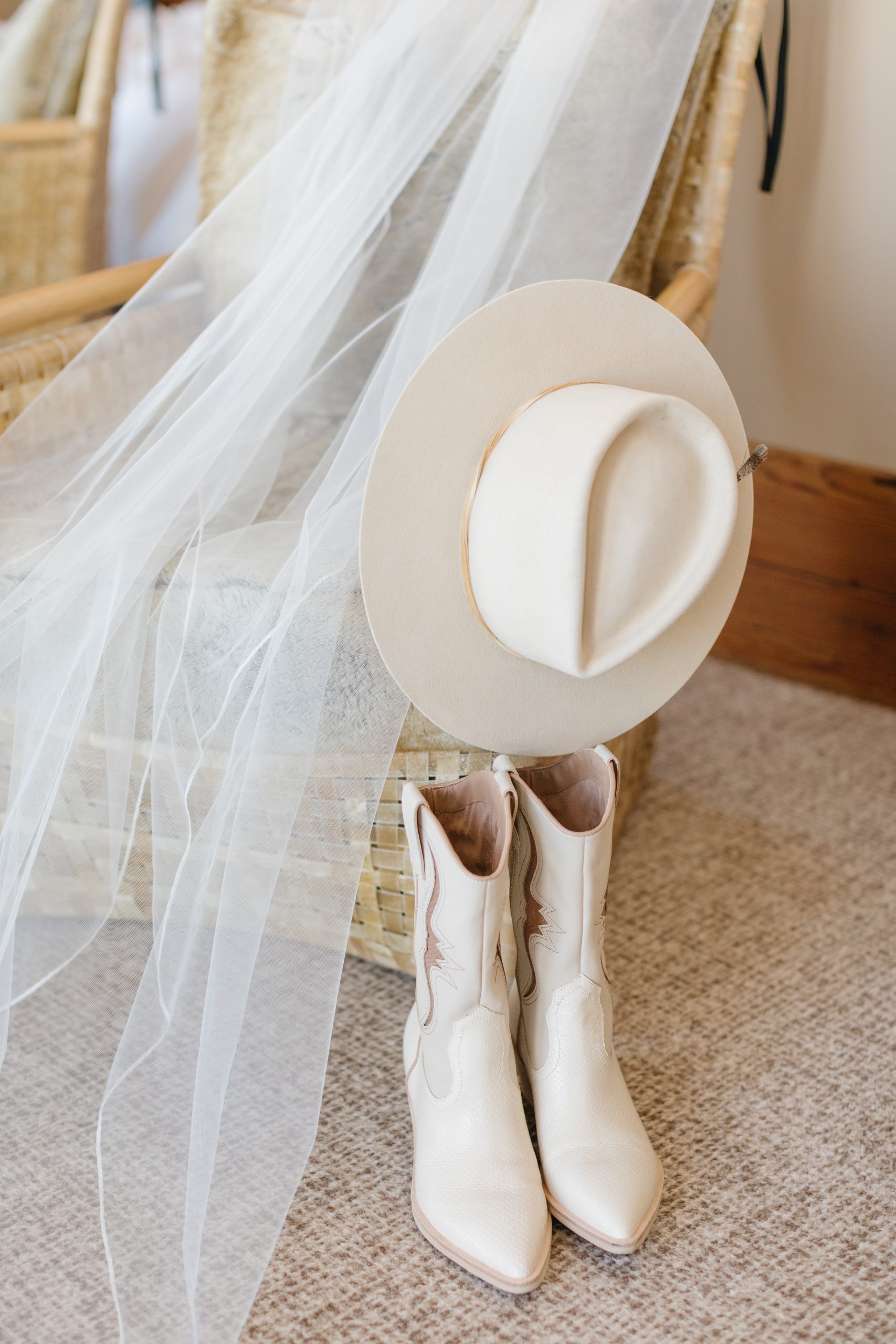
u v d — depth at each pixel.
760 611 1.70
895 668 1.61
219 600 0.87
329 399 1.23
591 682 0.92
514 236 1.01
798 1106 0.97
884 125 1.33
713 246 1.18
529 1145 0.85
